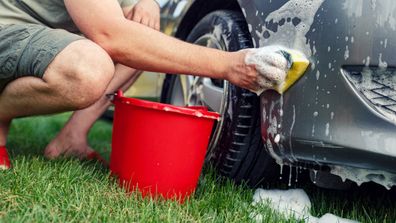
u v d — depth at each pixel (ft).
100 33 6.10
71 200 5.57
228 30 7.22
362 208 6.81
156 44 6.09
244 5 6.77
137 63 6.22
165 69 6.23
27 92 6.34
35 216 5.01
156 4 7.27
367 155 5.32
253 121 6.80
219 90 7.39
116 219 5.26
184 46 6.17
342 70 5.48
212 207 6.20
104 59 6.07
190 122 6.08
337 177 6.31
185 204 6.18
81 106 6.29
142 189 6.22
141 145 6.15
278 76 5.83
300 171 7.21
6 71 6.32
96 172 6.93
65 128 8.00
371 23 5.30
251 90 6.32
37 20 6.84
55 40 6.14
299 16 5.90
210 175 7.10
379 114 5.27
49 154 7.94
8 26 6.42
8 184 5.89
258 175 7.09
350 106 5.41
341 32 5.49
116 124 6.47
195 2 8.24
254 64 5.95
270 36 6.23
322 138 5.60
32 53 6.14
